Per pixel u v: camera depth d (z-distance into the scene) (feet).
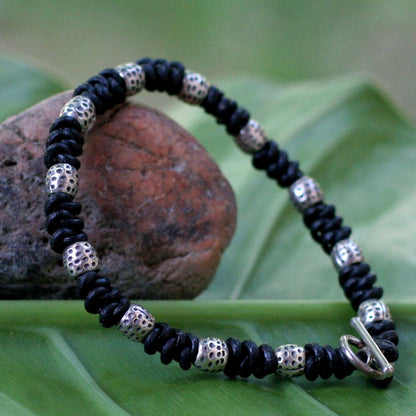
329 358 1.57
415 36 2.81
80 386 1.53
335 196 1.89
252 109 1.99
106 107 1.63
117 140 1.64
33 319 1.57
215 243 1.66
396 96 2.81
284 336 1.63
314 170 1.90
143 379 1.55
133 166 1.63
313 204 1.72
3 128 1.62
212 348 1.55
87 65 2.88
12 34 2.83
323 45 2.86
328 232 1.70
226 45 2.89
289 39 2.87
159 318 1.61
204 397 1.54
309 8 2.87
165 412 1.52
